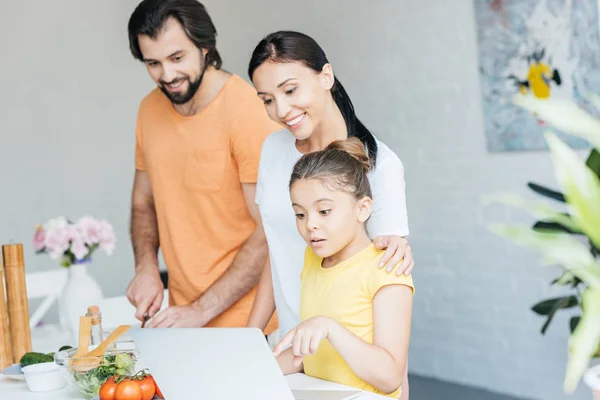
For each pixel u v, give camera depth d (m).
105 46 4.99
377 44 4.24
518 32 3.50
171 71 2.20
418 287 4.20
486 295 3.84
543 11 3.38
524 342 3.69
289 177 1.84
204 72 2.27
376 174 1.65
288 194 1.84
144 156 2.48
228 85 2.30
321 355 1.53
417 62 4.04
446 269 4.04
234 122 2.27
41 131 4.82
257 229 2.27
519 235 0.73
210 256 2.39
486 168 3.77
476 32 3.70
